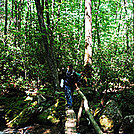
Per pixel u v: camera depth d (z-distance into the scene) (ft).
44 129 14.58
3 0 31.60
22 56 20.88
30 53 21.58
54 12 22.79
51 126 15.16
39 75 20.86
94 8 25.94
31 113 16.37
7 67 19.92
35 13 25.77
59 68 21.18
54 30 21.66
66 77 15.67
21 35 22.45
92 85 19.08
